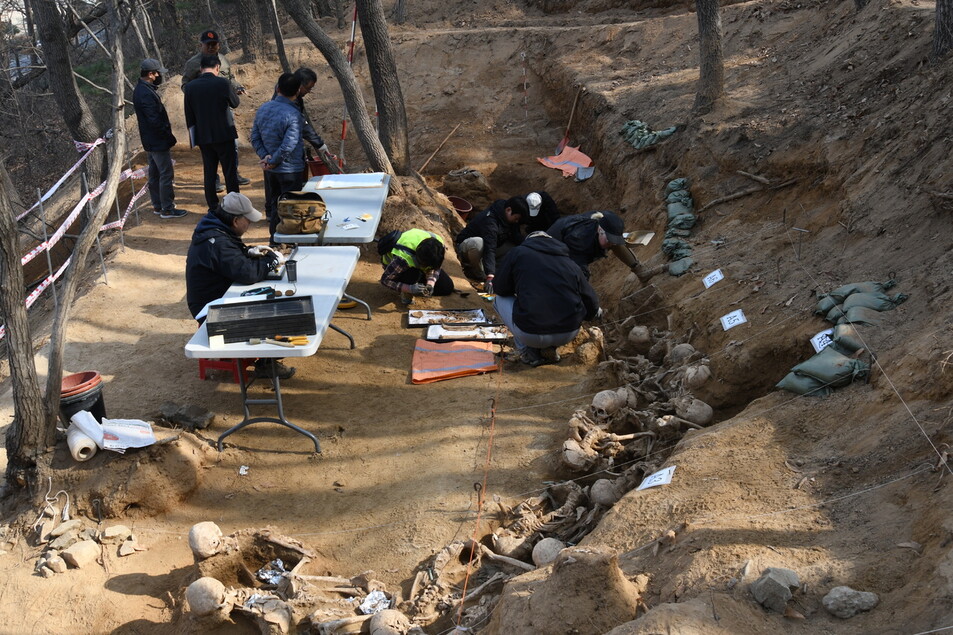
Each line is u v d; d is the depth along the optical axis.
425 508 5.06
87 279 8.30
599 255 7.37
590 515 4.77
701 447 4.84
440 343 7.07
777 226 7.93
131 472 5.14
